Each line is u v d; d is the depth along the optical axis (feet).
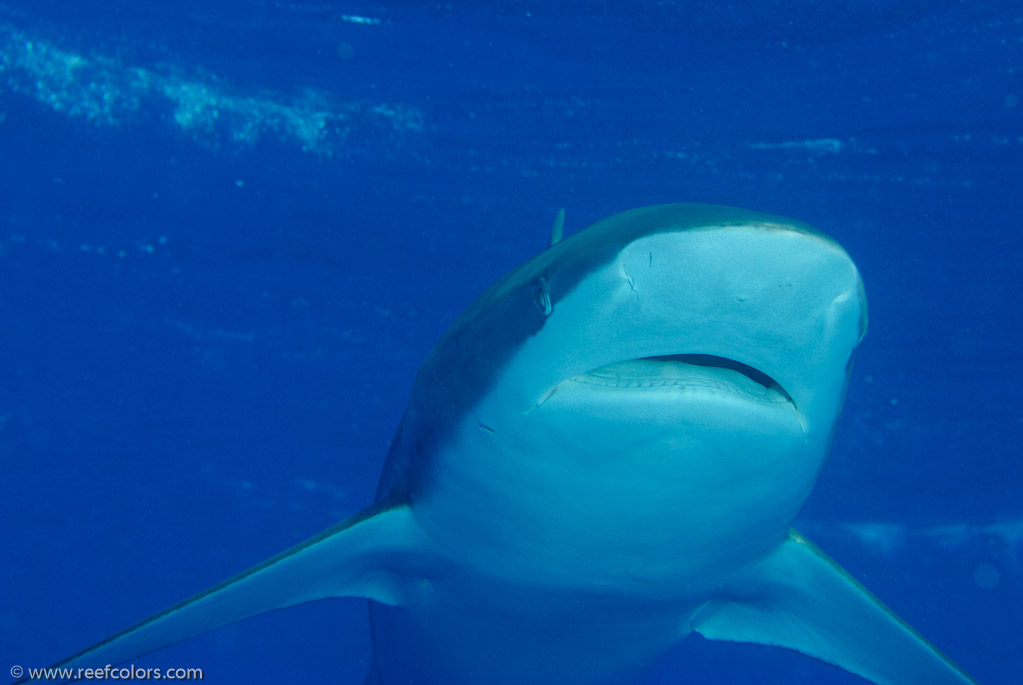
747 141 37.81
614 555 9.53
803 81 35.35
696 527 8.81
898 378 45.14
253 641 44.80
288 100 37.35
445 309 45.09
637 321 6.68
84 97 36.70
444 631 13.02
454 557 10.91
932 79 34.47
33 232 40.96
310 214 41.27
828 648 12.77
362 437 48.42
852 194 39.04
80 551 45.98
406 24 34.06
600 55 35.06
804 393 7.22
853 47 33.81
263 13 33.60
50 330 43.98
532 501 8.80
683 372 7.52
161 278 43.16
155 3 33.24
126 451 46.62
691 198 40.55
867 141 37.06
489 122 38.09
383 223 41.75
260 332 45.11
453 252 42.88
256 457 48.14
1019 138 35.88
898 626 11.25
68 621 44.98
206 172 39.32
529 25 33.86
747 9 32.42
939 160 37.45
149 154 38.55
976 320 42.55
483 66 35.86
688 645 46.88
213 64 35.73
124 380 45.70
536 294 7.48
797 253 6.21
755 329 6.63
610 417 7.33
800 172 38.60
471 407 8.57
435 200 40.98
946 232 39.88
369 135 38.63
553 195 40.68
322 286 44.04
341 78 36.45
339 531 10.47
